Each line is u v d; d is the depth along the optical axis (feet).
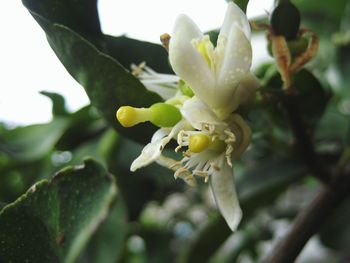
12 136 0.36
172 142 0.20
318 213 0.26
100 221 0.18
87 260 0.27
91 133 0.36
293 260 0.25
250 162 0.37
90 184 0.18
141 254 0.46
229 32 0.17
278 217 0.43
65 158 0.38
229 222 0.18
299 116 0.23
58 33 0.17
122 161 0.33
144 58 0.23
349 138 0.30
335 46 0.36
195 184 0.18
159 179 0.35
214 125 0.17
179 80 0.19
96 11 0.20
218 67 0.17
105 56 0.18
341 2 0.40
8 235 0.17
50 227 0.18
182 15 0.18
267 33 0.21
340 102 0.39
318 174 0.26
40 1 0.19
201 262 0.33
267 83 0.24
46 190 0.18
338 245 0.33
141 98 0.19
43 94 0.34
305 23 0.41
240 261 0.49
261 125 0.28
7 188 0.39
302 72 0.25
